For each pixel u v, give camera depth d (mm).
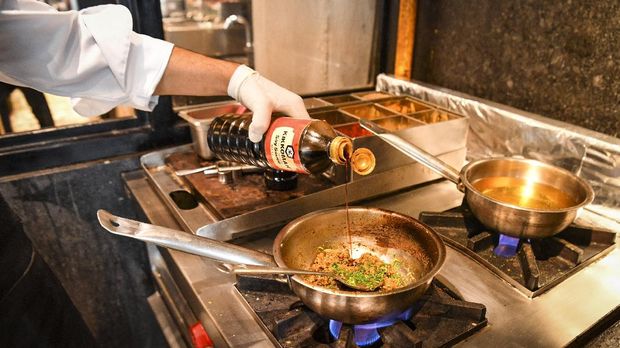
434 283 961
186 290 1024
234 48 2465
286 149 928
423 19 1796
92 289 1642
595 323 869
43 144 1430
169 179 1366
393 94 1841
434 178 1454
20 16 859
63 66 933
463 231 1162
